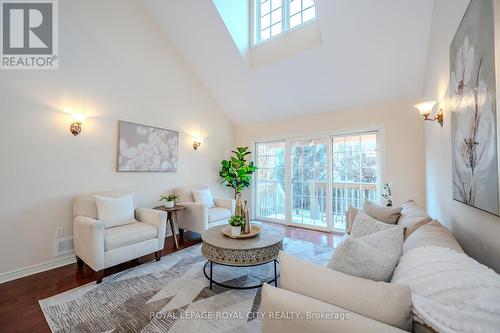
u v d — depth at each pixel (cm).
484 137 120
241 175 489
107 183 334
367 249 113
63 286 231
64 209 290
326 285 93
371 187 394
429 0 257
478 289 74
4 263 246
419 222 176
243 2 402
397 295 81
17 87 258
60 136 288
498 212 108
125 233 262
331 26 317
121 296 212
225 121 542
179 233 409
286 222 489
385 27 294
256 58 416
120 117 351
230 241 235
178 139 436
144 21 386
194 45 424
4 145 249
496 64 106
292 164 486
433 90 269
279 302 92
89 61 317
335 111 427
